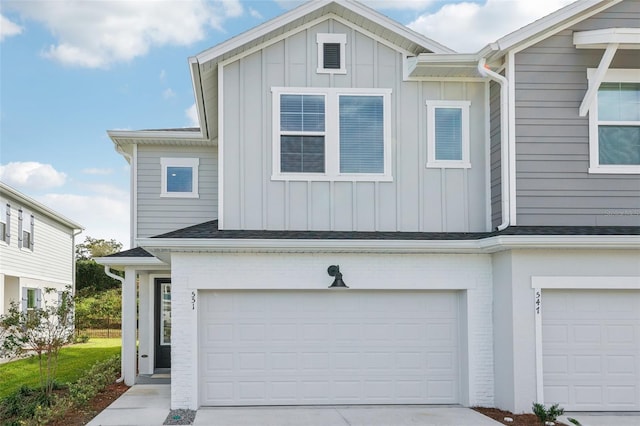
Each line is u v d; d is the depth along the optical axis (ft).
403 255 34.81
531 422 29.96
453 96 37.60
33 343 37.32
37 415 30.32
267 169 36.27
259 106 36.55
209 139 48.34
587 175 34.30
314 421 30.32
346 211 36.47
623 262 32.48
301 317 34.78
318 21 37.19
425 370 35.06
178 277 33.63
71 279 94.48
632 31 32.73
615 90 34.99
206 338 34.24
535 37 34.42
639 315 32.86
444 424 29.71
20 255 70.79
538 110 34.42
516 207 33.96
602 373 32.53
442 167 37.11
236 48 35.63
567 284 32.19
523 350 31.78
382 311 35.14
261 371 34.37
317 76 37.01
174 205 50.08
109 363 46.60
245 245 32.73
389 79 37.40
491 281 34.83
